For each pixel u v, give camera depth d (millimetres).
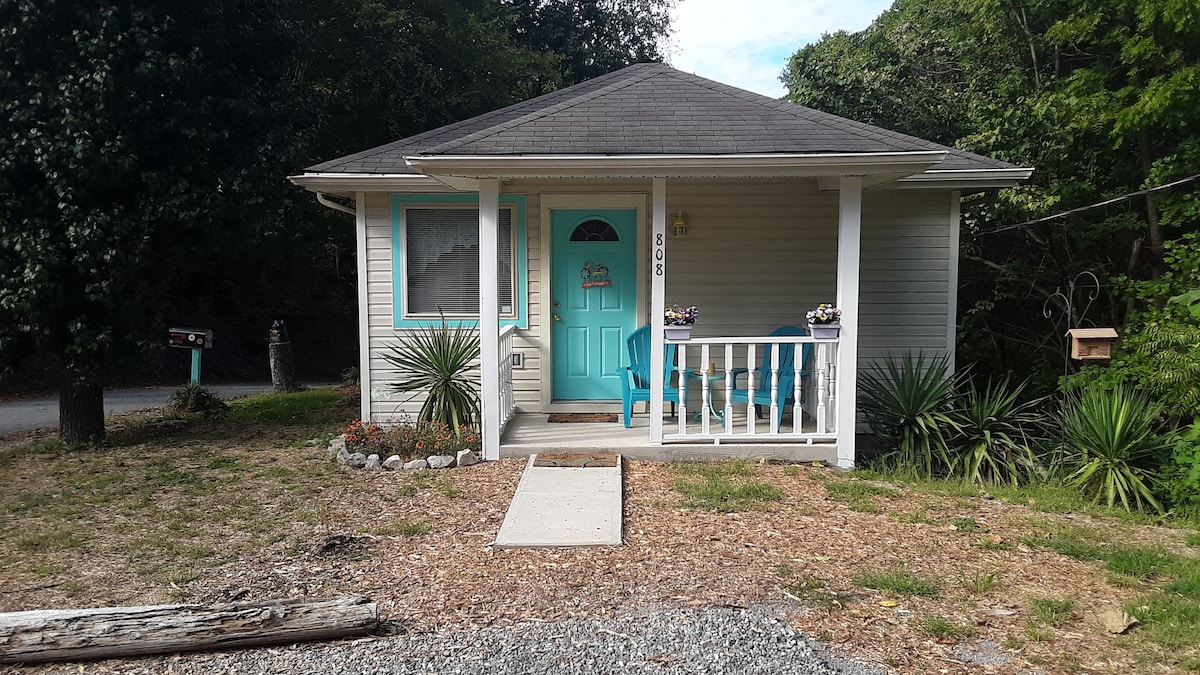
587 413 8406
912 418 6977
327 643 3521
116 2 7895
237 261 18375
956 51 12539
